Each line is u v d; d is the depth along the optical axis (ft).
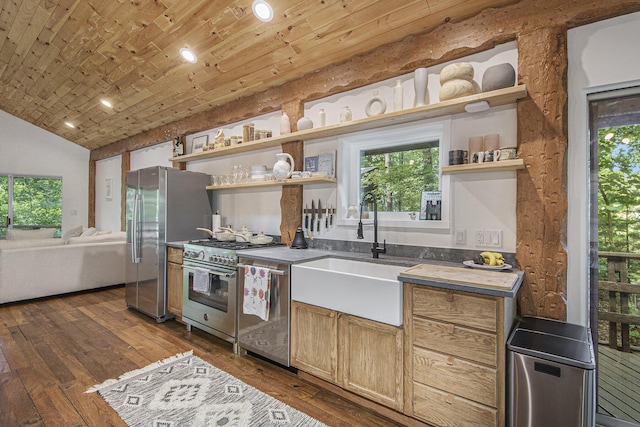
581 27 6.07
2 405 6.47
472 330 5.21
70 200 24.26
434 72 7.90
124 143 20.13
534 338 5.17
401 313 5.93
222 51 9.84
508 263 6.77
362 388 6.46
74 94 15.87
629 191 5.91
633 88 5.74
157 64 11.46
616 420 5.91
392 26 7.62
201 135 14.84
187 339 10.02
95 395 6.84
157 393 6.95
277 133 11.61
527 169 6.38
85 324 11.16
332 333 6.90
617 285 6.00
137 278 12.29
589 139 6.16
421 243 8.11
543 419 4.60
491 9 6.75
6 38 12.59
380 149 9.30
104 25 10.34
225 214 13.47
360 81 8.84
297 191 10.52
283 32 8.50
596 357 6.14
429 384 5.63
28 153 22.65
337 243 9.67
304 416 6.25
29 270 13.58
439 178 8.07
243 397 6.86
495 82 6.37
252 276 8.39
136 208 12.17
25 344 9.40
